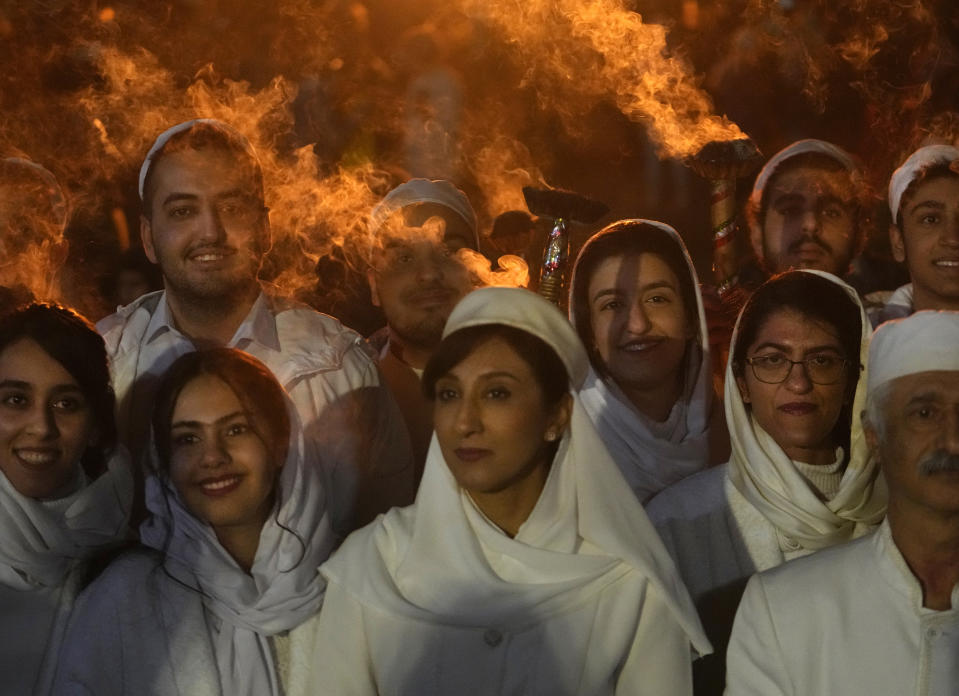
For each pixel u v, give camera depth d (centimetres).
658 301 454
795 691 331
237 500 373
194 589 373
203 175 441
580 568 347
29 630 380
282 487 382
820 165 532
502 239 594
